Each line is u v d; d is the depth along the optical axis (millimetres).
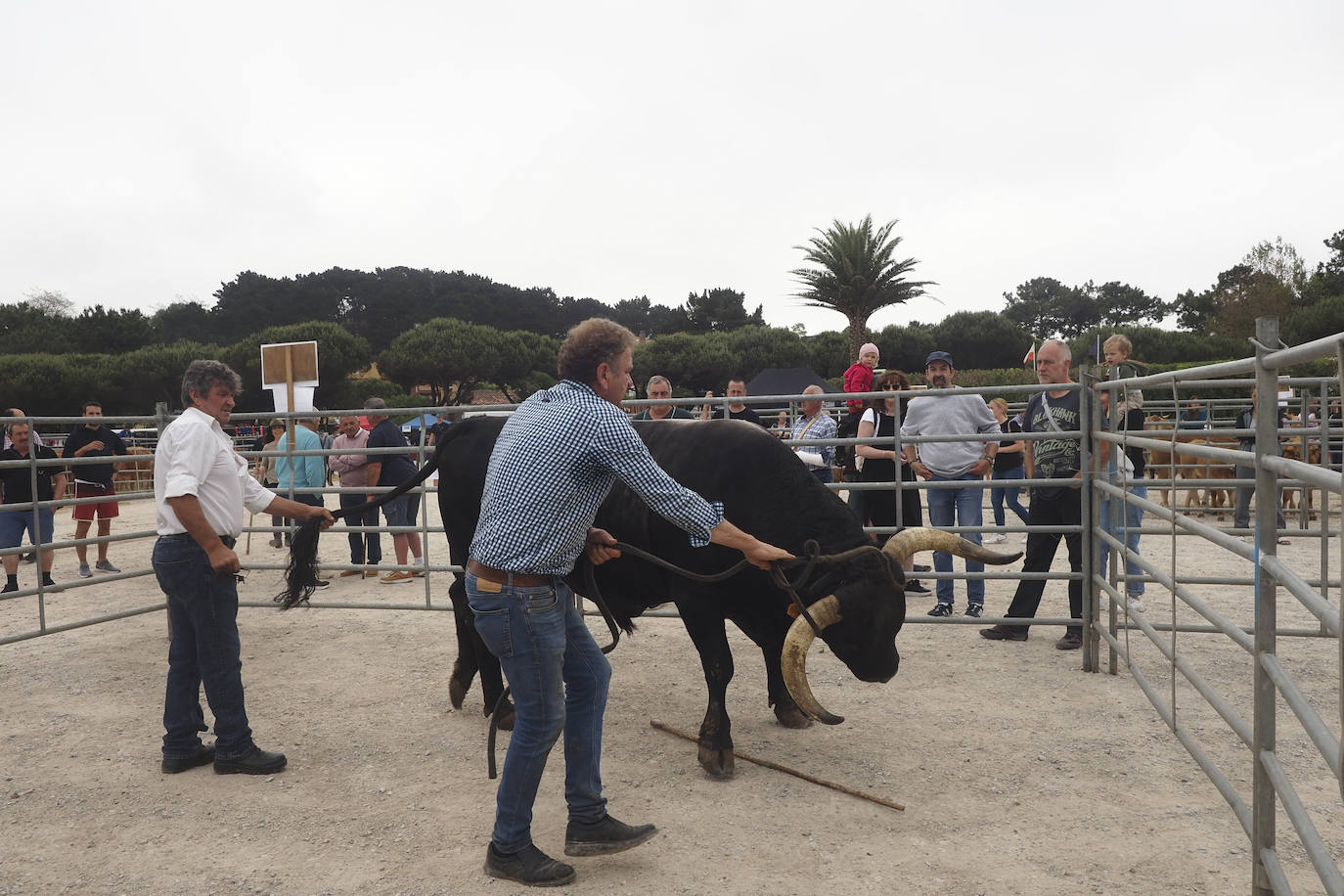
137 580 8969
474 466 4215
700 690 4949
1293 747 3889
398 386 52219
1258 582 2621
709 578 3291
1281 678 2447
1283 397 9211
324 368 43719
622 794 3582
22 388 38031
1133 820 3271
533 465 2715
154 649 6125
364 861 3096
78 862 3141
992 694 4727
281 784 3768
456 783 3758
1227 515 11000
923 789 3576
